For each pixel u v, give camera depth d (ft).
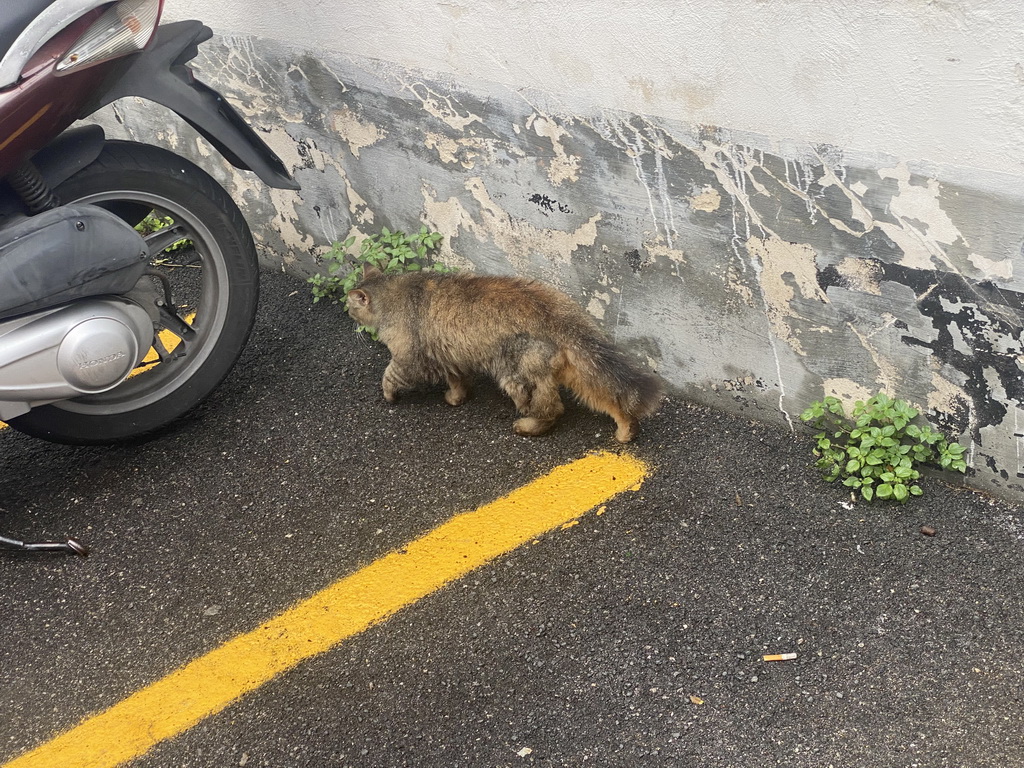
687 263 5.61
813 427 5.62
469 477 5.72
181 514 5.67
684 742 4.30
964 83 4.49
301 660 4.80
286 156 7.25
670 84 5.24
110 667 4.88
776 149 5.05
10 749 4.58
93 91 5.34
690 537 5.19
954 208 4.69
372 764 4.35
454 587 5.06
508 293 5.79
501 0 5.61
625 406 5.63
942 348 4.99
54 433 5.82
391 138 6.54
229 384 6.66
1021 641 4.54
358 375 6.63
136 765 4.46
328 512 5.58
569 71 5.55
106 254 5.29
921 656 4.53
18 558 5.49
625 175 5.60
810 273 5.22
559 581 5.03
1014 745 4.18
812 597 4.83
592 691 4.52
